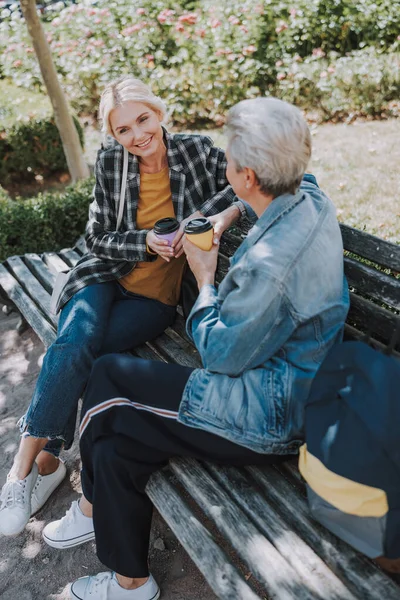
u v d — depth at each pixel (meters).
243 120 1.73
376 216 4.48
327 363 1.64
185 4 9.38
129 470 1.94
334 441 1.54
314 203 1.88
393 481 1.49
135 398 1.94
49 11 10.63
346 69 7.18
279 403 1.77
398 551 1.53
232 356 1.79
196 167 2.55
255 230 1.81
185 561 2.36
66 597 2.32
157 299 2.66
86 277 2.60
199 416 1.85
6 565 2.48
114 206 2.58
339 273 1.85
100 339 2.44
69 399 2.34
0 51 9.82
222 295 1.88
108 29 8.92
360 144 6.16
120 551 2.00
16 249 4.61
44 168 7.22
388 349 1.66
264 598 2.20
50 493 2.71
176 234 2.38
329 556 1.66
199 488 1.92
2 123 6.82
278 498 1.87
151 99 2.36
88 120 8.58
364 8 7.91
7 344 3.97
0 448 3.11
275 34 8.14
